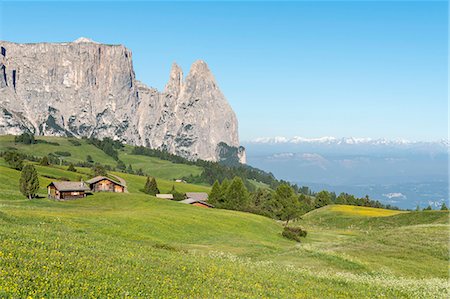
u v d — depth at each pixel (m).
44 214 52.28
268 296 22.58
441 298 28.97
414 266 42.50
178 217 69.88
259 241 63.00
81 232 40.03
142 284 18.86
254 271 30.11
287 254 47.44
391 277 35.91
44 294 14.55
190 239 57.91
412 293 29.84
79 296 15.02
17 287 14.31
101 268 20.30
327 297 25.09
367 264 41.81
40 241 24.62
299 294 24.22
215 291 20.88
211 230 66.81
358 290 29.42
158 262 25.98
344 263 41.78
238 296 20.67
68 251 23.81
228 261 34.50
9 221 38.97
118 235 48.25
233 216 83.94
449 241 52.56
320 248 54.06
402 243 53.56
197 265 27.75
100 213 66.19
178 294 18.53
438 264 43.62
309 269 36.78
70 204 96.88
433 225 66.06
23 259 18.73
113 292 16.64
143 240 48.12
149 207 93.38
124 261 24.00
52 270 17.83
